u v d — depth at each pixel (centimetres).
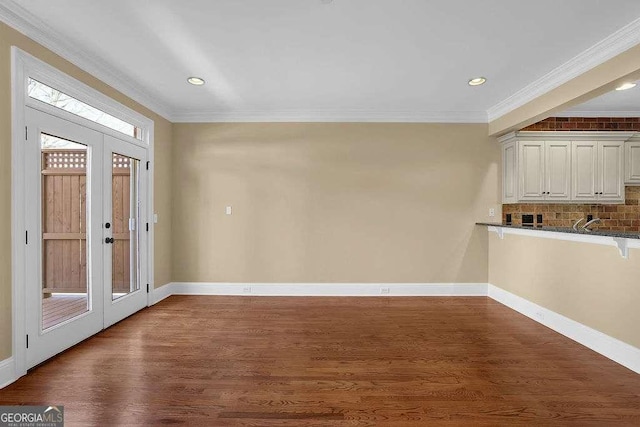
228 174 453
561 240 314
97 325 310
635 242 237
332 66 312
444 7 222
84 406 194
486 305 407
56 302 268
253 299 431
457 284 452
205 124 452
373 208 451
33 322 239
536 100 355
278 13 229
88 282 301
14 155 221
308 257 452
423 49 279
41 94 258
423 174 451
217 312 376
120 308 345
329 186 451
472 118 449
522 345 285
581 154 427
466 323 341
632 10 222
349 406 195
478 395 207
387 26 246
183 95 390
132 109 363
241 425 178
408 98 398
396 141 451
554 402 199
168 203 446
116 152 338
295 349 275
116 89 336
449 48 277
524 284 371
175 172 454
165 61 302
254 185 452
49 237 264
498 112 424
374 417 185
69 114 273
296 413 188
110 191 329
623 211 454
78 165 291
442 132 451
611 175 427
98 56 293
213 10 226
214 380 224
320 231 452
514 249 391
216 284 454
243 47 278
